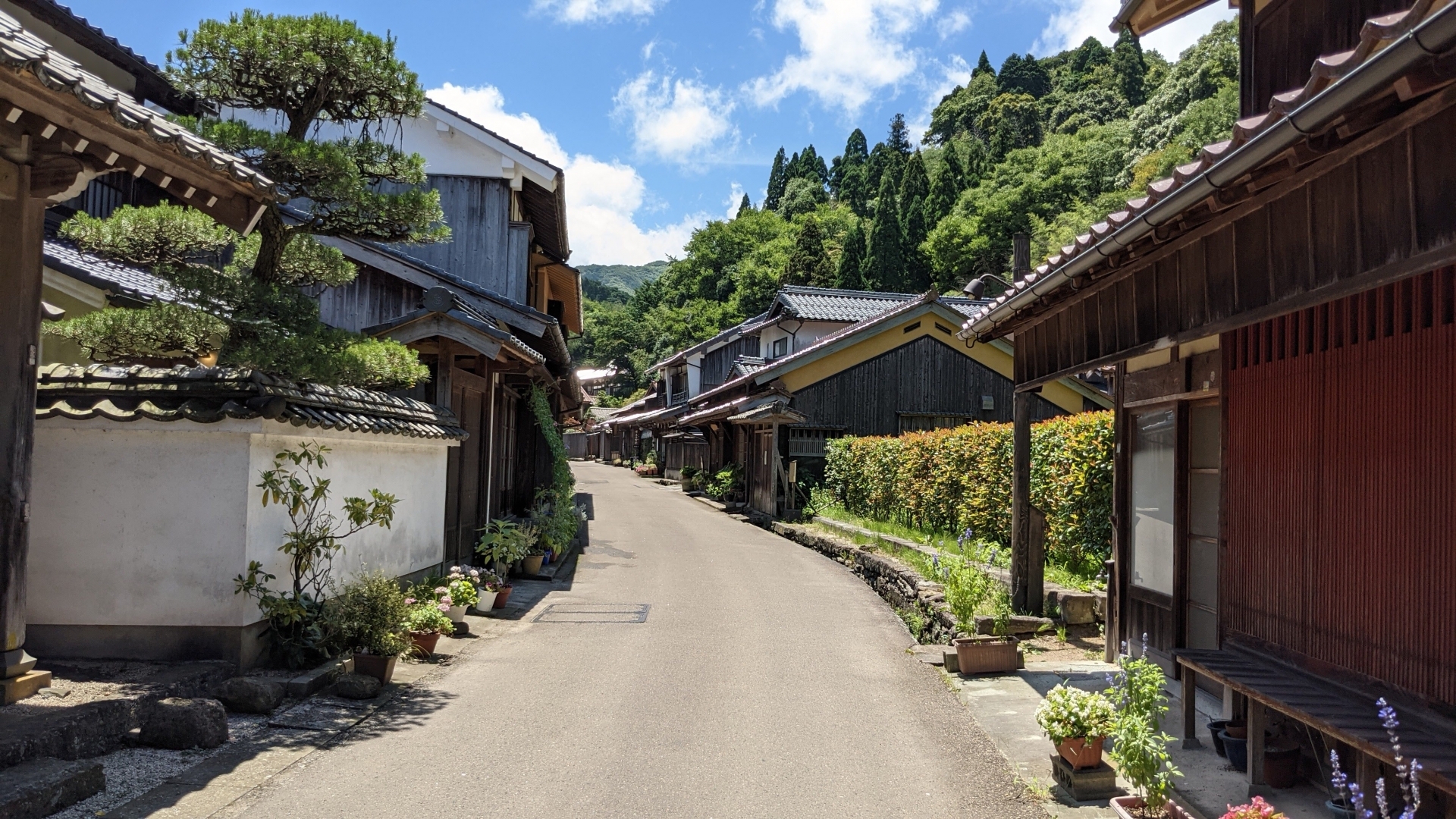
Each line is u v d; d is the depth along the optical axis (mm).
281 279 8383
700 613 10578
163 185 5539
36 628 6203
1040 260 46750
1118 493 7762
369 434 7992
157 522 6270
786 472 22453
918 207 55781
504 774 4980
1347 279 3695
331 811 4332
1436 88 2881
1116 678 6863
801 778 5062
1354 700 4148
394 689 6707
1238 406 5414
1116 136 55812
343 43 7734
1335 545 4395
